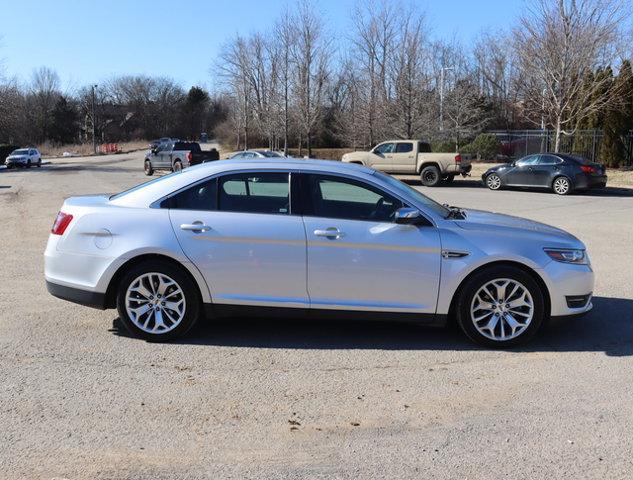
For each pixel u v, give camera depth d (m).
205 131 133.62
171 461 3.19
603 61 26.41
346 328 5.41
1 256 8.69
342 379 4.29
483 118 44.44
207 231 4.82
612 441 3.42
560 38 24.64
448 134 35.94
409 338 5.16
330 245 4.77
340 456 3.26
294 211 4.88
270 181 4.94
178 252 4.82
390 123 31.97
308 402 3.91
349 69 41.06
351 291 4.82
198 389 4.09
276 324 5.50
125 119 127.62
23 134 88.44
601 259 8.72
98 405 3.84
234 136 66.06
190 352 4.78
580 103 25.78
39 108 100.38
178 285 4.91
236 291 4.87
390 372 4.42
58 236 5.06
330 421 3.66
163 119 130.88
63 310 5.88
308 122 37.00
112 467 3.12
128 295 4.94
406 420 3.67
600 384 4.22
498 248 4.78
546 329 5.45
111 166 46.31
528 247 4.81
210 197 4.96
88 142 105.00
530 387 4.17
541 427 3.59
